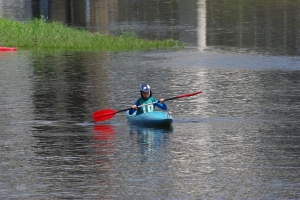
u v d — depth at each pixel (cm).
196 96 6262
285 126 4931
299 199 3244
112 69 8100
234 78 7388
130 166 3850
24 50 9962
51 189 3425
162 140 4509
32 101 6019
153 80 7262
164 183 3516
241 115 5353
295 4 16788
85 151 4216
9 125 5012
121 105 5838
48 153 4166
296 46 10262
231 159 4000
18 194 3350
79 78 7412
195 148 4281
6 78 7406
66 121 5162
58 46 10269
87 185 3488
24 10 16262
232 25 13112
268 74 7688
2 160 4000
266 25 13000
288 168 3784
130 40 10562
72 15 15275
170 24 13450
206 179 3584
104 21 14125
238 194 3328
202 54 9544
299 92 6444
